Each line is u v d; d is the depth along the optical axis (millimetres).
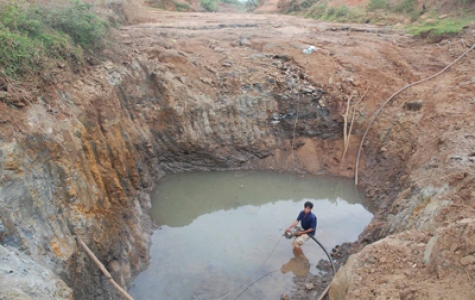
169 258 7203
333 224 8234
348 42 12430
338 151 10594
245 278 6730
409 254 4512
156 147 9984
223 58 11070
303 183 10062
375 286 4191
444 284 3828
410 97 9852
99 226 6359
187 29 13148
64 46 7602
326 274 6770
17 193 4914
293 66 11133
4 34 6195
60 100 6727
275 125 10844
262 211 8836
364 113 10414
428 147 8148
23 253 4523
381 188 9273
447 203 5359
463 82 9758
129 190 8273
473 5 13273
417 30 12867
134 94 9352
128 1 13273
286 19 17328
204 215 8664
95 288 5750
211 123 10359
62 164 5895
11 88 5812
